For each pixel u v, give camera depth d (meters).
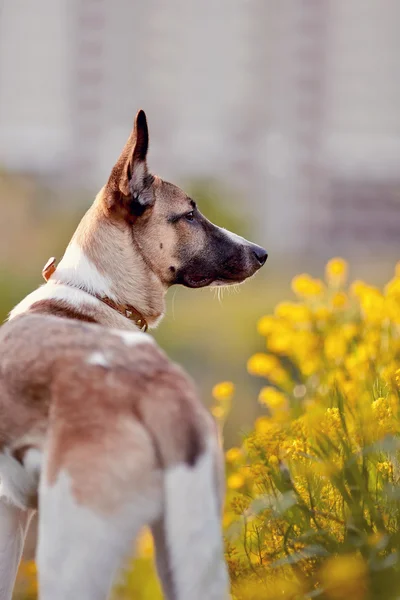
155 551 5.06
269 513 6.29
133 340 5.52
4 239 24.55
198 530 4.81
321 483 6.34
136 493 4.88
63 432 5.02
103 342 5.45
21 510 6.27
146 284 7.43
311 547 5.88
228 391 8.27
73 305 6.98
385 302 8.21
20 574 8.95
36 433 5.30
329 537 5.93
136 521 4.87
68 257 7.34
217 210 26.80
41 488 5.02
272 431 6.81
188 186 28.08
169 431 4.95
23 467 5.47
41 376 5.30
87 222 7.42
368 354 7.80
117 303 7.25
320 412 7.21
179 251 7.67
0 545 6.19
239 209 28.62
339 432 6.37
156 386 5.11
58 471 4.94
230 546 6.49
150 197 7.45
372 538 5.76
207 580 4.76
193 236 7.73
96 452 4.91
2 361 5.52
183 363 18.33
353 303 9.01
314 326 8.87
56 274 7.24
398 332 8.07
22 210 26.89
